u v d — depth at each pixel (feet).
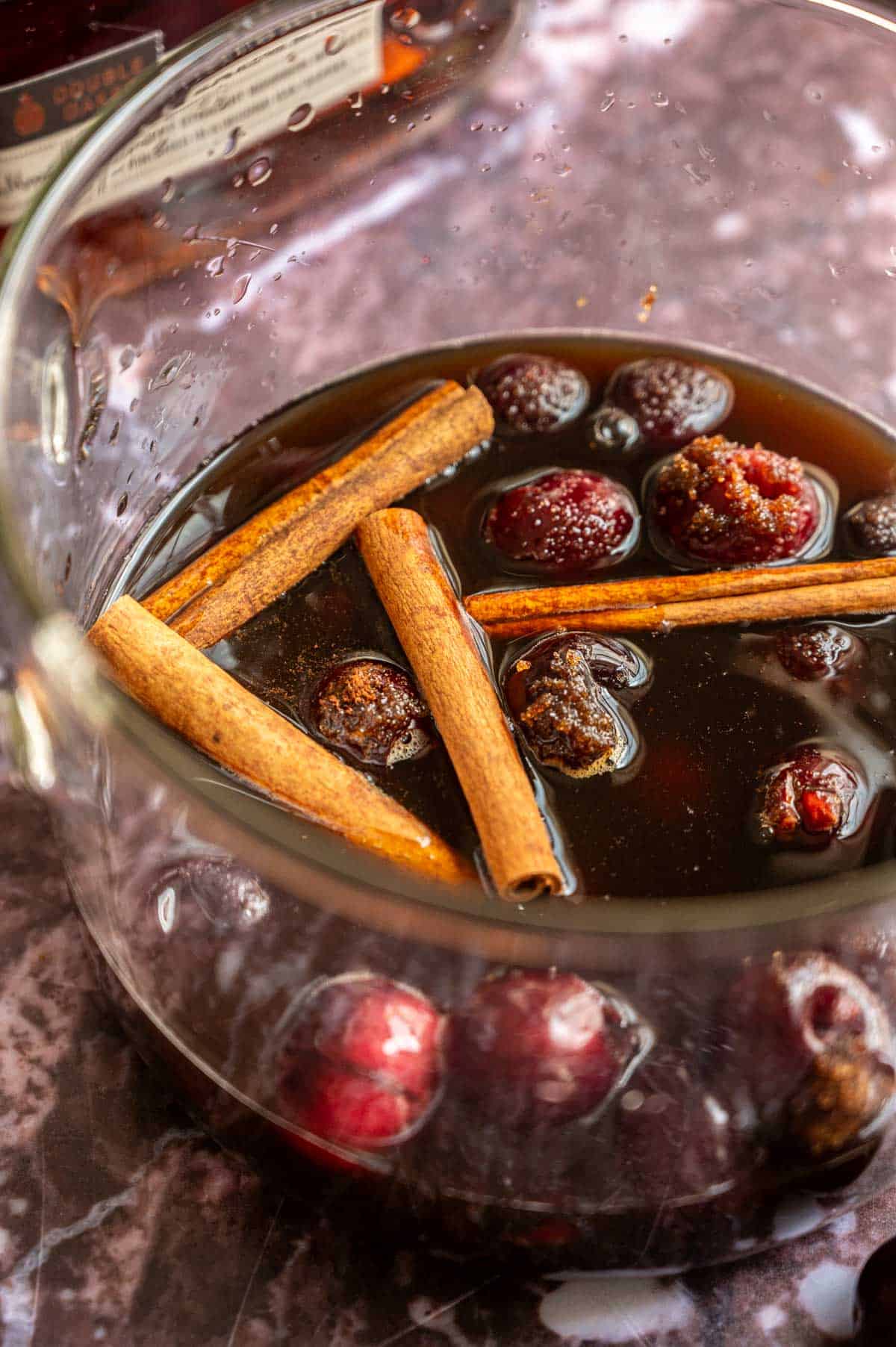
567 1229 1.36
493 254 1.73
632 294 1.73
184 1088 1.42
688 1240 1.37
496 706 1.41
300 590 1.49
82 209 1.42
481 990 1.26
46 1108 1.47
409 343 1.71
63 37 1.59
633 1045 1.28
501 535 1.51
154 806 1.29
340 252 1.67
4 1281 1.41
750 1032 1.28
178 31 1.62
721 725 1.43
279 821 1.26
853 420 1.60
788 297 1.72
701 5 1.68
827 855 1.39
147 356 1.54
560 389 1.58
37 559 1.34
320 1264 1.42
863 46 1.62
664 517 1.52
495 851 1.34
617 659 1.44
